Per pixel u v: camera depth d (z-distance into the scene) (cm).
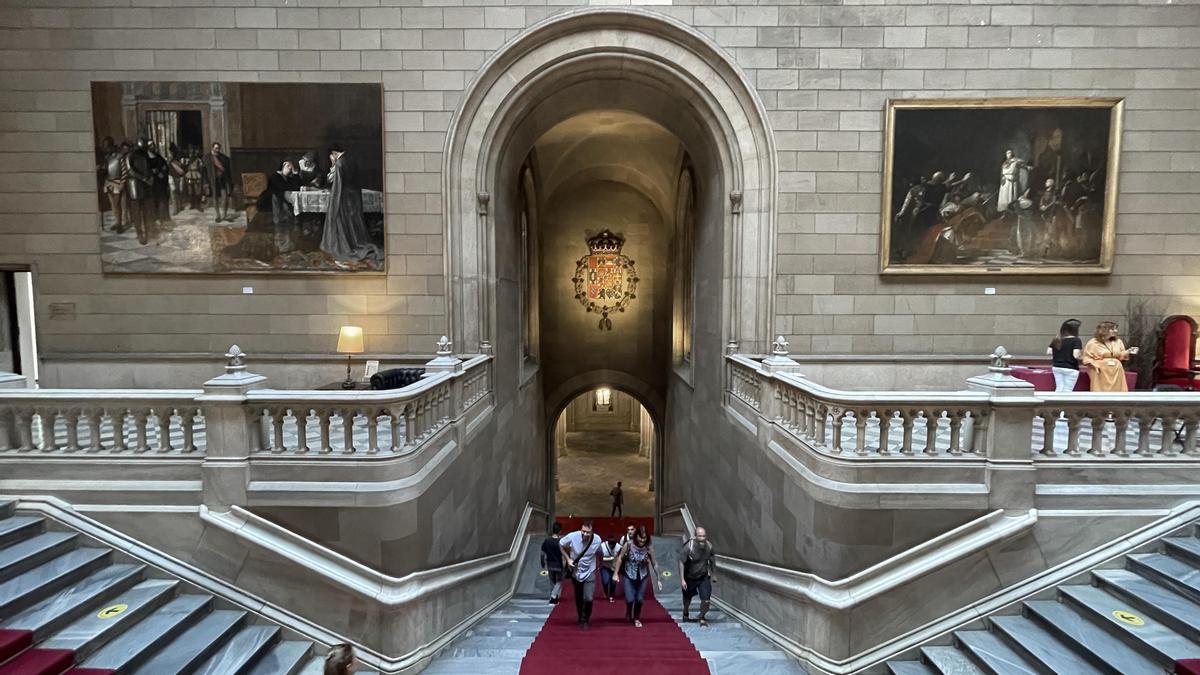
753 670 520
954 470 515
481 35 862
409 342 902
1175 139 866
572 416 2642
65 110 858
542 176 1480
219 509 496
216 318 895
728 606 792
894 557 511
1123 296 889
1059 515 514
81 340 891
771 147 873
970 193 873
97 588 445
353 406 501
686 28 857
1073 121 860
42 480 507
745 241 893
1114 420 529
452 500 638
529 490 1330
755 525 723
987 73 862
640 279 1716
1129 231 883
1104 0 851
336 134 871
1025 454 511
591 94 992
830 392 530
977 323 898
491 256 912
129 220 876
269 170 873
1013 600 507
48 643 386
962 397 507
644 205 1694
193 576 493
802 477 564
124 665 384
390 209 885
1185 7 850
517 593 955
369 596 490
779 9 860
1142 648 418
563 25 861
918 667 492
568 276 1712
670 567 1094
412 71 866
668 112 998
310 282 895
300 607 500
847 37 862
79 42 849
